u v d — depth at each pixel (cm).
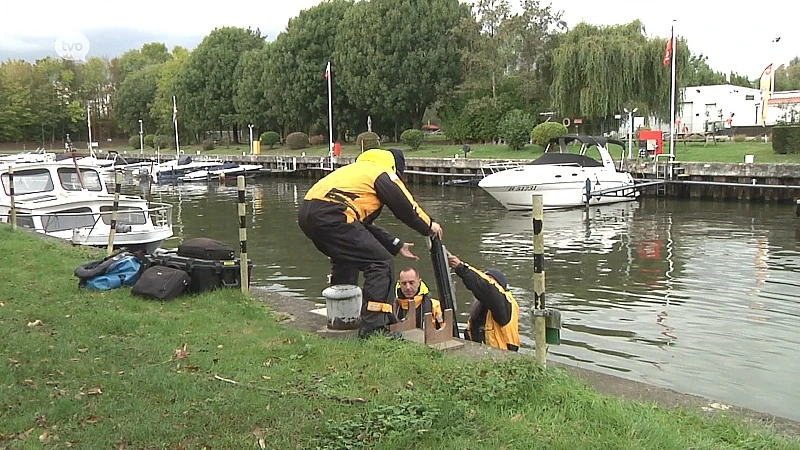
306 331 667
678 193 3077
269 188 4362
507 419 430
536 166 2791
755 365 889
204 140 8144
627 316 1129
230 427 426
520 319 1102
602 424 428
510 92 5075
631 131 3694
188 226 2503
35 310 733
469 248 1869
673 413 478
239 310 739
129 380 508
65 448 404
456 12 5447
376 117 5994
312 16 6141
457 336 700
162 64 9519
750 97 5628
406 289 718
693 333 1029
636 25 4244
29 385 501
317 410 449
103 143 10006
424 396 461
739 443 429
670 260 1633
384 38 5450
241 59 7119
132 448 403
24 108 9050
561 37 4584
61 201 1602
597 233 2109
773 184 2809
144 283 788
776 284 1353
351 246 619
